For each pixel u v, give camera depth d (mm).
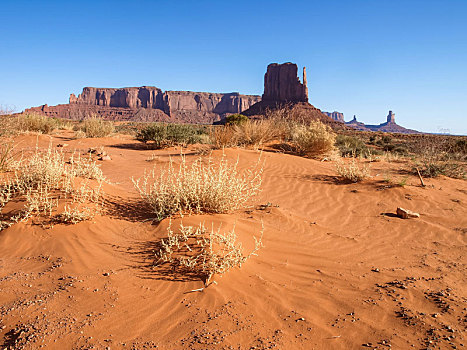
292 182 8875
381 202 7309
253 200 6973
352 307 3152
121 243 4383
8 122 11297
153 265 3799
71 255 4043
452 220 6113
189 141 16594
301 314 3025
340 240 5082
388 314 3020
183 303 3137
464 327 2762
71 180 5801
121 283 3445
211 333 2689
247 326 2805
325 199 7555
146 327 2775
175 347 2518
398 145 29359
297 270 3982
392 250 4711
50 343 2498
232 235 4258
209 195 5367
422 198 7531
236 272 3730
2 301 3061
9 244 4316
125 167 9977
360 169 9961
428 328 2770
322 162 12289
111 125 19750
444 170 10398
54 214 4863
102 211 5277
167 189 5488
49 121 18828
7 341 2525
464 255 4488
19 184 5543
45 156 6094
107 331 2689
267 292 3389
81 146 14195
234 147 13133
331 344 2607
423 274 3879
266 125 14891
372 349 2529
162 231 4570
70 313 2902
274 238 4848
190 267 3680
